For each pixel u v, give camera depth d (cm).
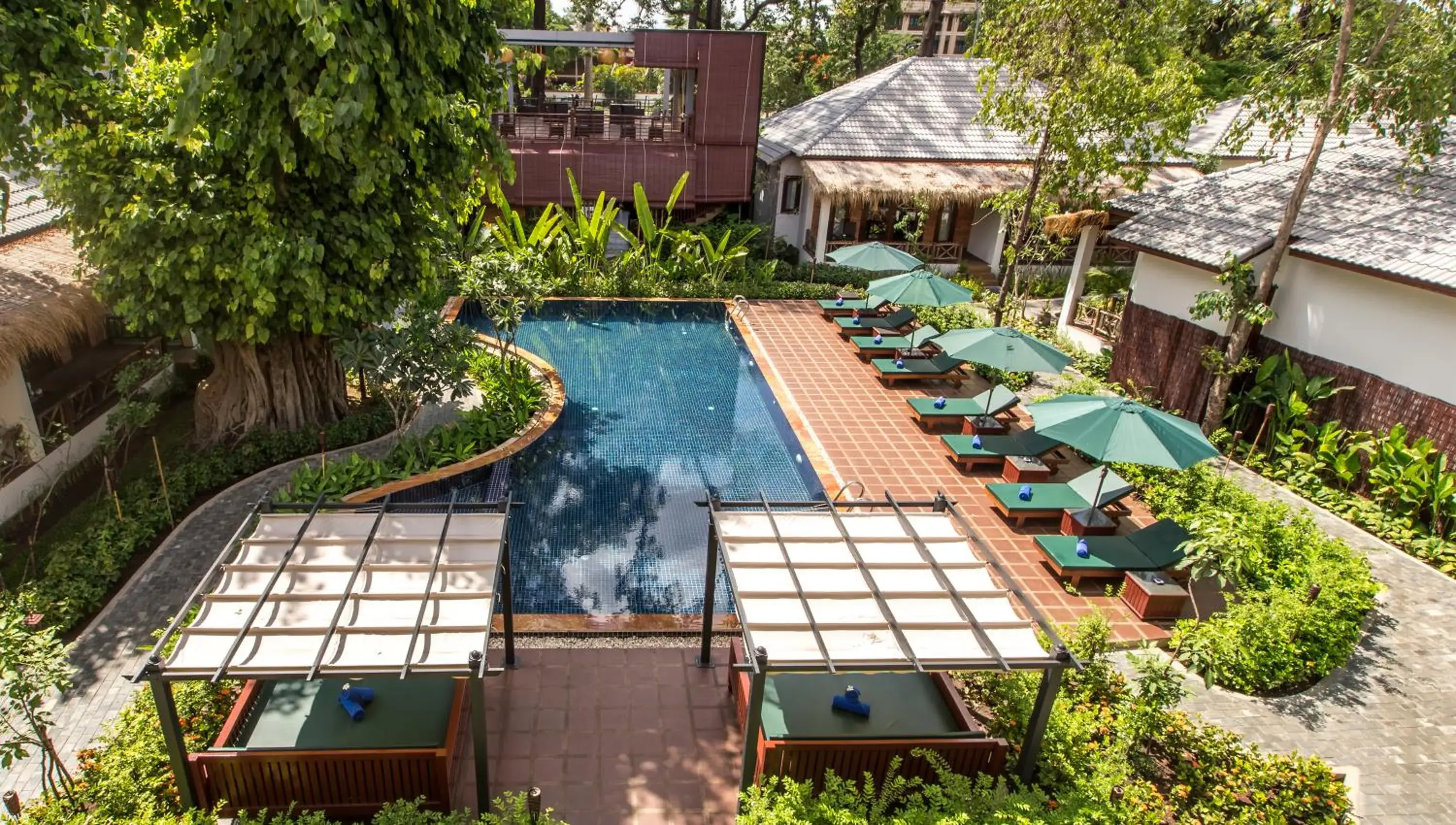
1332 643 941
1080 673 817
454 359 1241
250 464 1255
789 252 2673
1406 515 1223
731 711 829
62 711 792
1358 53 1293
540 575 1077
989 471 1395
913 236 2558
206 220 1064
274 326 1212
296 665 591
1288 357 1462
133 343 1451
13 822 606
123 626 913
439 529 767
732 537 775
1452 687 906
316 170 1091
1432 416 1231
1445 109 1202
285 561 698
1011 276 2338
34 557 1016
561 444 1464
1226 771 728
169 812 645
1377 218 1379
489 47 1274
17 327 1009
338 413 1432
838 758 704
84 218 1088
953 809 646
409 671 593
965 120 2739
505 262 1566
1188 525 1107
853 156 2528
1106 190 2420
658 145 2522
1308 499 1315
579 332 2069
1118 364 1822
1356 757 802
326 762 654
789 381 1762
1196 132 2705
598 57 4584
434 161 1216
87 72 1018
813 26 4400
